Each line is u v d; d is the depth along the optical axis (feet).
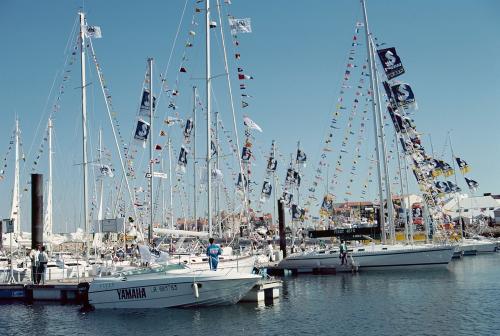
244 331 60.49
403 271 125.70
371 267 129.29
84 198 100.94
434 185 154.81
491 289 89.25
